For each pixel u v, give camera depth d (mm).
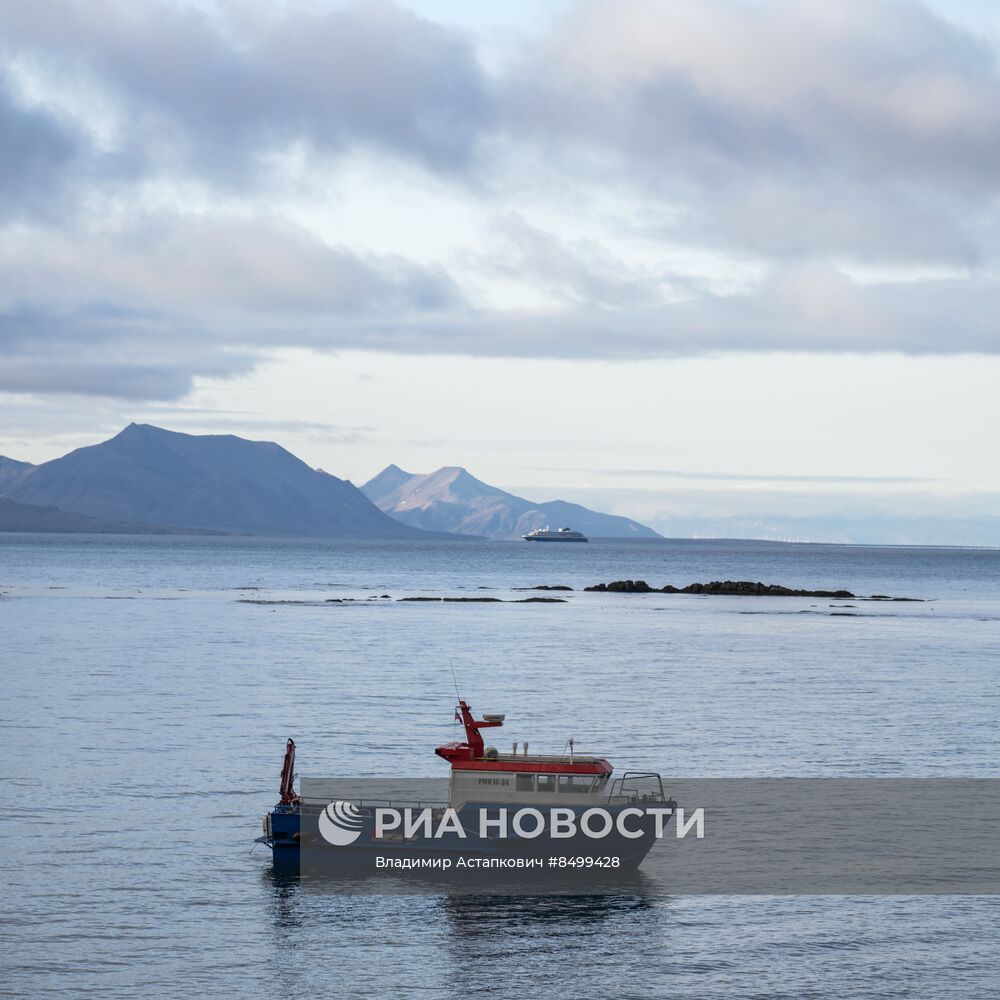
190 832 50438
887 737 74312
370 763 64000
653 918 42438
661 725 78188
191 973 37125
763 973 37906
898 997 36219
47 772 60312
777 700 90625
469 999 35875
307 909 42500
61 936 39531
